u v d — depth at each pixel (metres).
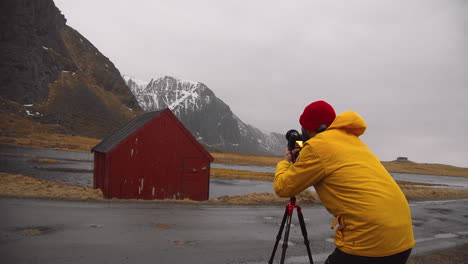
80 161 61.16
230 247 6.76
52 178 32.41
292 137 3.46
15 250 5.50
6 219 7.38
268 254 6.50
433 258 7.10
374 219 2.48
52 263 5.10
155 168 14.71
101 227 7.40
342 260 2.66
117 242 6.42
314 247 7.33
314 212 12.14
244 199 14.23
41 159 57.66
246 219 9.80
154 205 10.89
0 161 47.50
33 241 6.04
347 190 2.62
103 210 9.28
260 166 114.31
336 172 2.68
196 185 15.50
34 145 109.56
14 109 178.50
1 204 8.83
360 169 2.65
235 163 118.12
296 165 2.85
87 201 10.52
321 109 3.11
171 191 15.00
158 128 14.80
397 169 165.38
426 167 189.25
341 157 2.70
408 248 2.56
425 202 18.17
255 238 7.66
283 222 3.77
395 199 2.59
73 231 6.89
